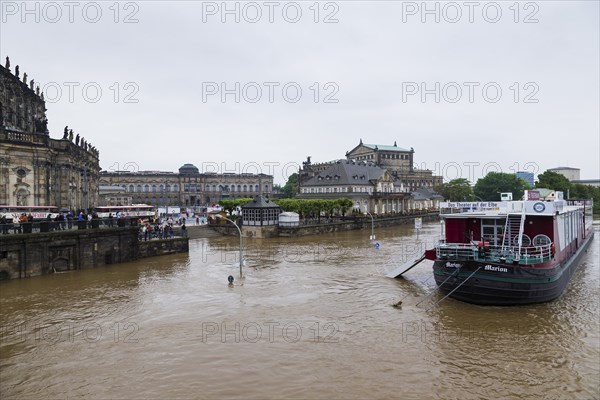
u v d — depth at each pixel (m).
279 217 80.88
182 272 43.03
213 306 30.97
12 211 52.09
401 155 192.75
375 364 21.30
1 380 19.61
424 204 159.38
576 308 29.78
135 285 37.22
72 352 22.69
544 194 83.69
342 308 30.47
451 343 23.83
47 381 19.53
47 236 40.56
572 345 23.44
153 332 25.58
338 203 96.69
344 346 23.50
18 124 68.19
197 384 19.23
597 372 20.38
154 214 87.12
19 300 32.34
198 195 164.50
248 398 18.09
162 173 161.12
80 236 43.31
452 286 30.67
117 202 136.00
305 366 21.05
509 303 29.47
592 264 47.62
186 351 22.78
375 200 124.88
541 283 28.86
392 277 40.28
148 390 18.73
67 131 68.75
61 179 65.69
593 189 157.12
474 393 18.53
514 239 32.47
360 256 54.50
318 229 85.81
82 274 41.59
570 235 41.44
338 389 18.86
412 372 20.47
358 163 133.62
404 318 28.11
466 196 178.00
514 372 20.42
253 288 36.31
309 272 43.28
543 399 18.00
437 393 18.53
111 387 18.98
